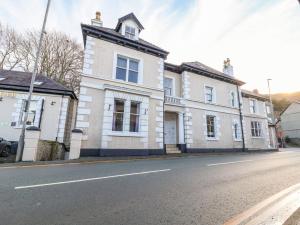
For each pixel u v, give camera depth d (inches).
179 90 708.7
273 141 1107.3
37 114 519.5
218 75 776.3
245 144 812.6
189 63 755.4
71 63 1097.4
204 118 707.4
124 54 560.7
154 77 600.1
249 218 129.5
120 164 352.2
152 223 120.8
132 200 160.9
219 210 142.8
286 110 1786.4
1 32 933.2
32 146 376.5
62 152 498.6
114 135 491.2
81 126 463.2
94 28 518.0
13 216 127.6
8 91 521.7
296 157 513.3
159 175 255.0
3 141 424.8
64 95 555.5
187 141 644.1
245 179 241.6
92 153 463.2
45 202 153.6
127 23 603.5
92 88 494.9
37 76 642.2
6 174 249.9
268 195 180.2
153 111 574.9
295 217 127.4
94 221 122.5
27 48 981.2
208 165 346.3
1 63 920.3
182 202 157.9
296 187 209.5
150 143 548.1
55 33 1067.3
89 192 179.9
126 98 527.5
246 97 930.7
